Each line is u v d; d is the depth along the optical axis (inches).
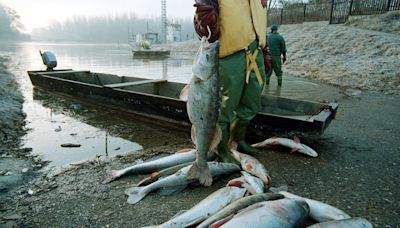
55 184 134.1
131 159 163.9
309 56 585.6
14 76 545.0
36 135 219.1
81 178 140.0
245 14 133.0
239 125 159.5
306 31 753.6
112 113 270.2
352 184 131.5
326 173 142.4
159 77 550.3
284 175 140.2
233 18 129.3
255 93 150.3
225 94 138.6
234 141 163.5
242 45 134.2
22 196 125.0
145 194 121.3
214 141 122.6
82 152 186.1
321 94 348.2
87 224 104.8
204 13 121.2
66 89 325.7
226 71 134.9
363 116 248.2
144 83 295.0
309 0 1207.6
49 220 107.3
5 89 370.6
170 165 145.4
